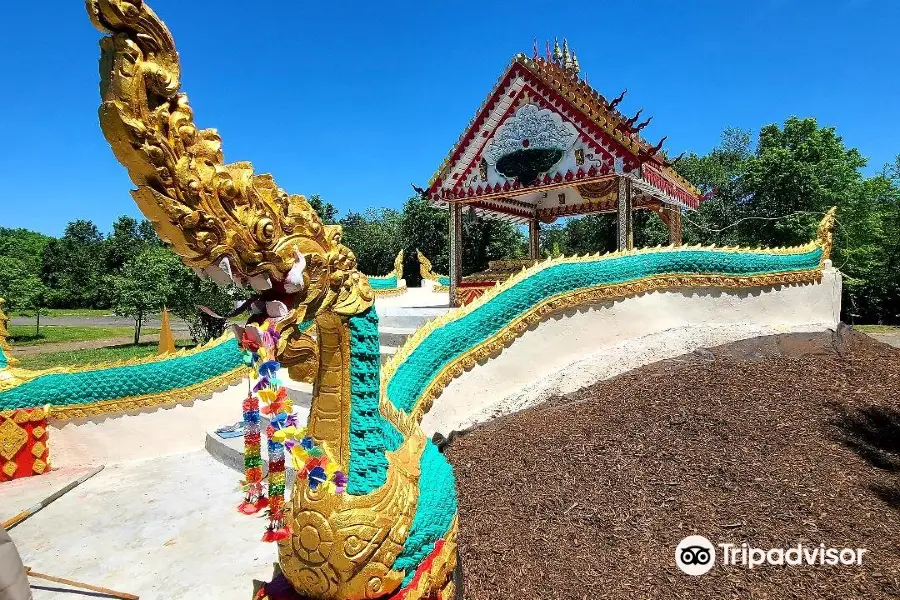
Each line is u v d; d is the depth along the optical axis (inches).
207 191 89.6
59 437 267.1
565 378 333.7
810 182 1154.0
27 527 201.2
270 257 98.7
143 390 286.2
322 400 120.2
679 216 625.6
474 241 1364.4
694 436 270.4
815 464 248.1
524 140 460.4
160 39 83.1
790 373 339.6
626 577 180.9
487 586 175.0
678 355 352.8
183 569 168.9
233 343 321.4
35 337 1322.6
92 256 2448.3
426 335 290.7
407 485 123.6
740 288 390.3
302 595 115.0
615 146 417.1
